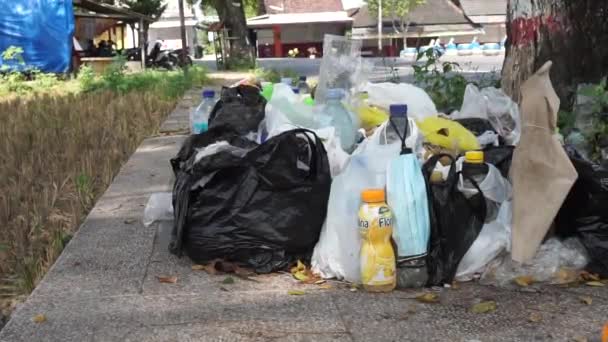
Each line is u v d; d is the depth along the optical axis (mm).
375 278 4141
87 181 6863
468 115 5551
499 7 65312
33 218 5961
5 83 18406
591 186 4266
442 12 64312
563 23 7285
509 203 4383
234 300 4098
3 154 8305
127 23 31578
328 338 3623
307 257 4539
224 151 4445
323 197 4414
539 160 4227
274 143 4359
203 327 3758
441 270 4246
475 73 14562
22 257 5141
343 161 4668
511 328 3693
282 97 5352
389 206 4195
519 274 4270
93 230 5445
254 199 4418
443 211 4230
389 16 61750
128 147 8969
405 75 15898
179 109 13141
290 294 4168
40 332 3717
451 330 3684
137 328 3754
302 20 65500
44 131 9812
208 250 4500
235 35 29422
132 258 4793
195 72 20859
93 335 3682
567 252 4344
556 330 3662
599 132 5941
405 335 3641
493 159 4711
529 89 4328
